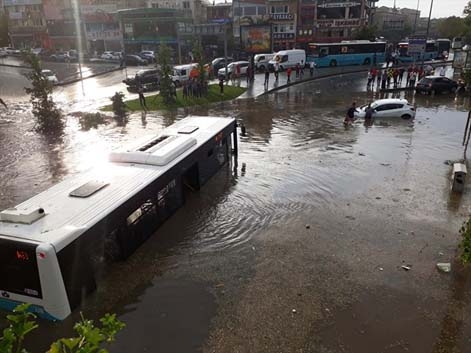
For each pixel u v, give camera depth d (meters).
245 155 18.41
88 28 68.19
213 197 13.63
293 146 19.75
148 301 8.43
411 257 9.93
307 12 61.44
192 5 66.88
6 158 18.52
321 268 9.51
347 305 8.25
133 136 22.09
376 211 12.46
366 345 7.25
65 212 8.38
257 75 47.09
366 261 9.77
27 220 7.80
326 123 24.59
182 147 12.81
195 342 7.34
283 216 12.23
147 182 10.26
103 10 66.81
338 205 12.95
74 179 10.32
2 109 30.72
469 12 32.34
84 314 7.89
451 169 16.20
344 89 38.53
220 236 11.05
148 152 11.82
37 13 72.19
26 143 21.02
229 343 7.29
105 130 23.59
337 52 53.91
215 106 30.81
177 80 39.09
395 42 80.50
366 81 43.56
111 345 7.28
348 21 62.62
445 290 8.70
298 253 10.16
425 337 7.44
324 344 7.26
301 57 50.72
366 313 8.03
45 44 72.50
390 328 7.65
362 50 54.94
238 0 59.88
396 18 99.62
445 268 9.33
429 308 8.17
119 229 9.17
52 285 7.20
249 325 7.73
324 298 8.47
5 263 7.30
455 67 45.78
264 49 58.66
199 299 8.50
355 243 10.60
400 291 8.68
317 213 12.41
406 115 25.41
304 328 7.64
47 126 23.95
